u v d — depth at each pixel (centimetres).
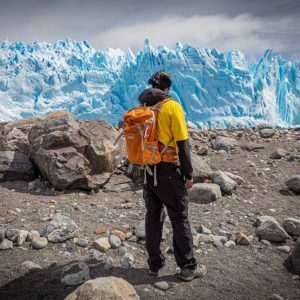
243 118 9981
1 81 12700
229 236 412
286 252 375
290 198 557
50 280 315
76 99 12838
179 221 307
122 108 10381
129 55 12350
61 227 395
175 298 289
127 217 471
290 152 822
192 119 9819
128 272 331
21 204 510
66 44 16650
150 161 289
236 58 10638
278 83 11219
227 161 755
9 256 358
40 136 621
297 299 291
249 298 290
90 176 582
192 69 10131
